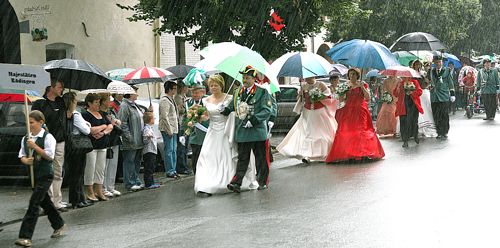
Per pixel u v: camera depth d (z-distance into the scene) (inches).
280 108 856.9
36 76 356.8
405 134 642.2
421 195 377.7
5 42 466.9
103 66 808.3
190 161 642.2
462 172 457.4
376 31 1245.1
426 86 710.5
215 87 451.8
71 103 412.2
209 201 413.7
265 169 447.2
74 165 416.5
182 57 955.3
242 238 298.4
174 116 532.1
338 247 271.4
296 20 673.0
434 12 1270.9
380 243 274.8
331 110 578.2
